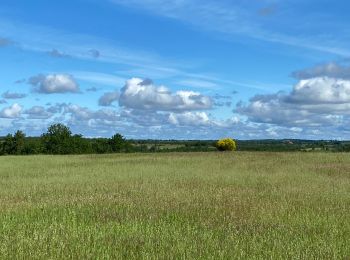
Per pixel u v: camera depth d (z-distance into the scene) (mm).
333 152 44656
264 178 21688
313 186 18266
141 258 7484
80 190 17156
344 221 10734
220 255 7574
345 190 16938
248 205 13172
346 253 7879
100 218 11219
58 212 12242
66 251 7875
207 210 12375
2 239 8797
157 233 9391
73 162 37469
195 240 8711
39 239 8680
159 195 15422
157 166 30766
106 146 83812
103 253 7723
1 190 17453
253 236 9141
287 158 36875
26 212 12023
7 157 47500
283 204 13328
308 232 9633
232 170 26875
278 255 7684
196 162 34250
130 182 20125
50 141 82500
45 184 19516
